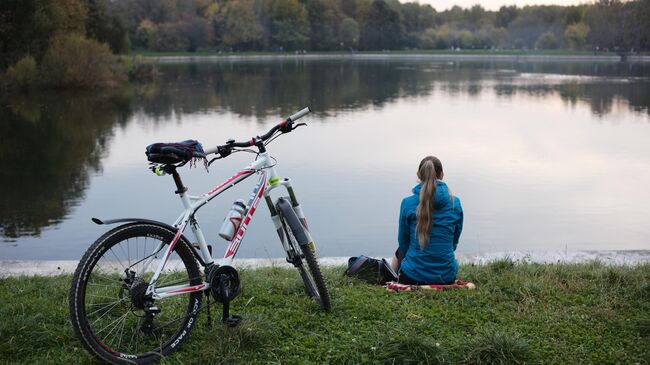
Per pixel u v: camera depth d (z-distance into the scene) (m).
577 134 22.89
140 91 42.69
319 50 143.12
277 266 5.77
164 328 3.76
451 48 157.75
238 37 129.12
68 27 55.56
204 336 3.75
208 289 3.69
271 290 4.55
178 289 3.55
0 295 4.55
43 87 44.53
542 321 4.06
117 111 30.67
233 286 3.74
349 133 22.73
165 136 22.38
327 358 3.54
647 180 14.91
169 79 55.19
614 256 6.21
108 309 3.75
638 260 6.06
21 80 43.88
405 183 14.50
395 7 166.50
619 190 13.90
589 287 4.75
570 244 10.12
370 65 89.06
